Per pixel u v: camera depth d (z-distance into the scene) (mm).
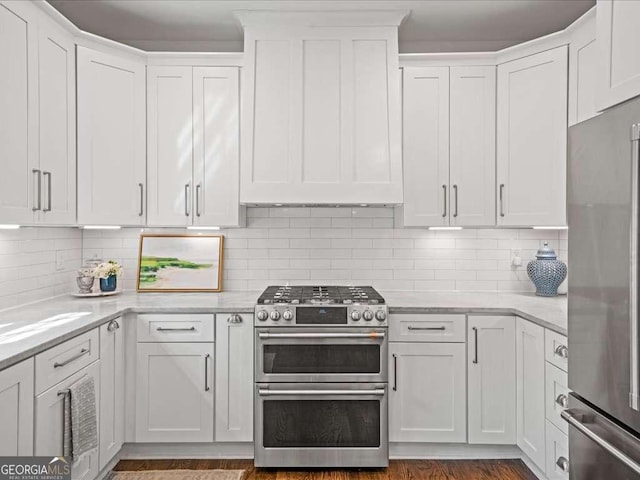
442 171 3227
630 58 1648
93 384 2359
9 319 2439
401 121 3234
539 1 3006
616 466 1593
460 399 2891
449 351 2889
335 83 3154
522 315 2754
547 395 2453
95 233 3561
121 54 3078
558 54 2918
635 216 1423
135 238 3578
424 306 2900
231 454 2961
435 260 3594
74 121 2828
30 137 2367
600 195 1639
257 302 2797
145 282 3525
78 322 2361
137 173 3152
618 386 1547
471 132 3215
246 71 3145
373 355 2793
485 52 3371
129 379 2844
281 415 2795
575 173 1798
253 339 2869
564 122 2900
